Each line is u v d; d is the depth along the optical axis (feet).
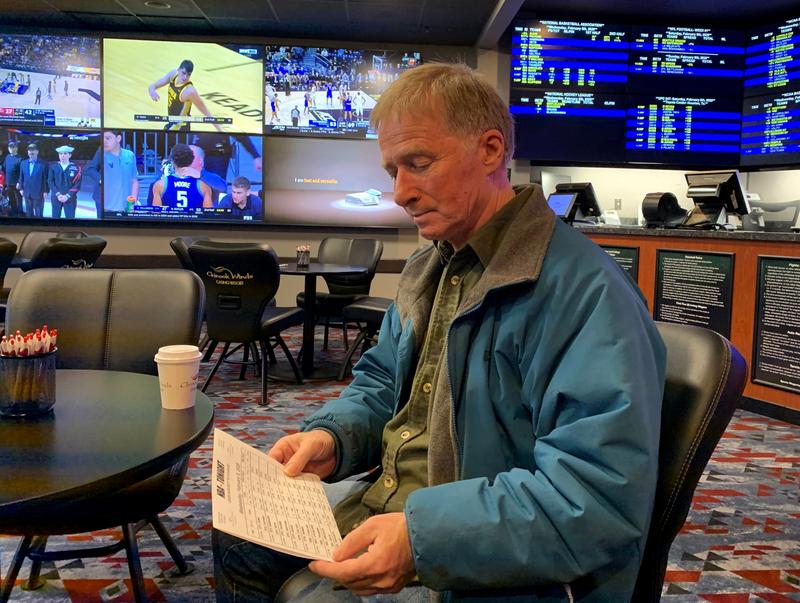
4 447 3.37
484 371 3.15
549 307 3.00
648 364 2.81
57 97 20.62
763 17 20.52
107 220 21.08
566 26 20.29
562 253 3.12
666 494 2.97
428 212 3.33
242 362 14.62
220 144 21.20
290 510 3.00
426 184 3.26
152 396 4.45
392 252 22.53
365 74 21.49
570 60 20.36
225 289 12.48
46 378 3.97
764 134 20.36
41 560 5.70
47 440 3.50
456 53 21.81
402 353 3.81
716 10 19.93
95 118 20.77
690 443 2.95
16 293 6.19
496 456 3.12
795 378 12.18
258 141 21.31
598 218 18.94
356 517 3.71
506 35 21.42
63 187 20.81
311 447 3.67
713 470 9.93
